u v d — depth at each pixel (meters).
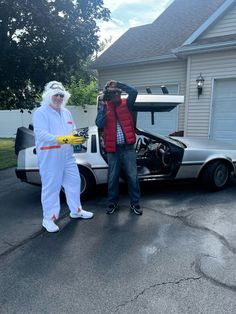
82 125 17.56
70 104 18.09
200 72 9.34
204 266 2.94
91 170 4.99
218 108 9.41
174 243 3.44
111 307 2.41
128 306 2.41
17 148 5.10
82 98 17.91
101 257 3.19
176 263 3.02
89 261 3.12
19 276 2.88
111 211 4.40
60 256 3.24
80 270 2.95
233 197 5.00
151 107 5.26
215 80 9.23
